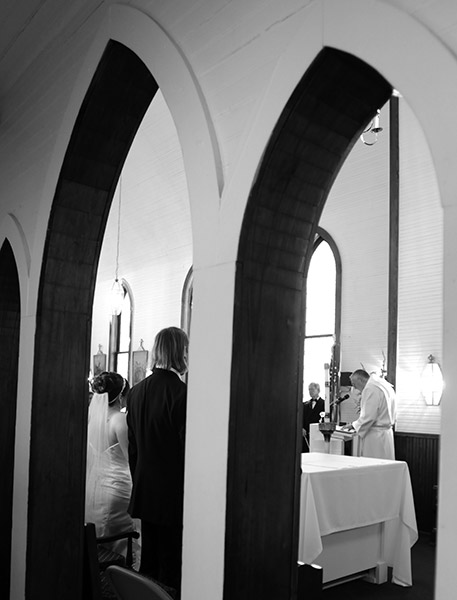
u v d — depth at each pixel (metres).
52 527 3.89
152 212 12.60
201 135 2.68
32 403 3.96
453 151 1.64
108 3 3.56
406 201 8.38
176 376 3.61
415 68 1.76
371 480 4.79
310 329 9.95
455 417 1.58
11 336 5.50
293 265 2.59
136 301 13.72
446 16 1.71
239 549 2.38
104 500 4.16
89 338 4.16
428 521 7.66
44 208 4.05
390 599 4.66
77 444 4.05
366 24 1.93
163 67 2.96
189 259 12.08
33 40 4.51
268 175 2.38
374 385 7.33
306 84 2.19
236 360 2.41
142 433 3.56
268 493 2.48
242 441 2.42
